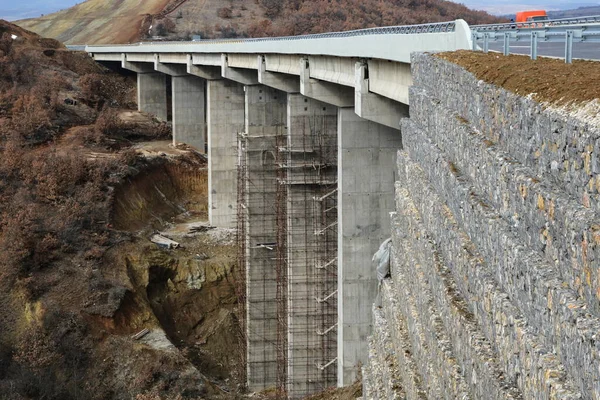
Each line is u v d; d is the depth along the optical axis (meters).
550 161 13.59
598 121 11.92
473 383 14.98
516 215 14.58
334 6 150.12
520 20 34.81
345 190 41.62
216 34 141.00
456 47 26.72
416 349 21.33
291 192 49.50
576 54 21.69
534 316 12.84
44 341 46.78
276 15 150.75
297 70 47.88
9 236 53.34
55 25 169.88
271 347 55.66
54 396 43.78
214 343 57.00
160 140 90.75
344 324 42.34
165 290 58.59
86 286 51.00
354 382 41.72
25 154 66.06
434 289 19.70
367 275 42.00
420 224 22.75
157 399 41.78
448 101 22.41
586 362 10.57
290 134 50.41
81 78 102.62
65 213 57.72
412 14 153.88
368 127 41.53
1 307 49.34
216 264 61.06
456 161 19.98
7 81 95.31
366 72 37.38
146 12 162.38
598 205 11.50
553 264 12.67
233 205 72.50
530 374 12.34
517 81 16.75
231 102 73.06
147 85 100.25
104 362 46.84
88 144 79.19
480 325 15.61
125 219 63.44
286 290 52.50
